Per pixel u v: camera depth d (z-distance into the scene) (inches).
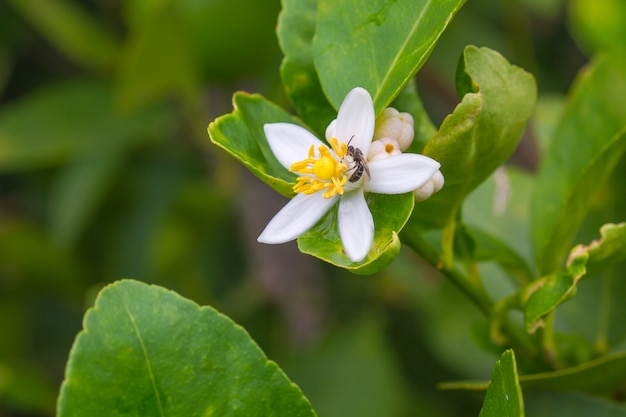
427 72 21.2
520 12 21.1
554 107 17.8
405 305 22.4
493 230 16.3
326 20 13.5
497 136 13.3
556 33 24.5
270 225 13.0
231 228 23.9
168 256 23.8
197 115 21.2
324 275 22.9
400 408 19.6
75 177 21.7
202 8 18.5
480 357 19.0
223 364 12.9
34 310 24.1
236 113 13.4
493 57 13.1
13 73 25.1
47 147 21.6
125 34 22.2
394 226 12.8
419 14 13.2
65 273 22.9
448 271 14.1
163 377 12.8
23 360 23.9
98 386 12.7
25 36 23.6
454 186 13.5
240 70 19.9
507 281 15.6
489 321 14.3
